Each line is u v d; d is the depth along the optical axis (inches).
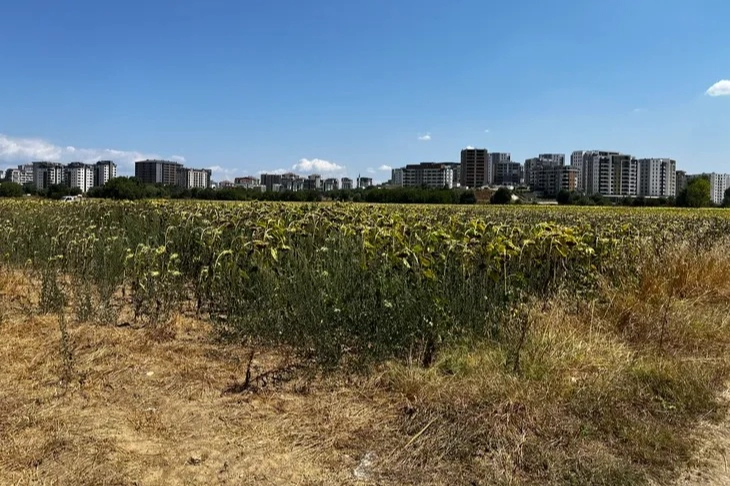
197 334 188.2
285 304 186.9
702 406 138.6
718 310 226.2
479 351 162.6
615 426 124.9
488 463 108.9
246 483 101.6
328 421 125.1
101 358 158.2
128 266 246.5
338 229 243.9
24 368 148.3
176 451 111.0
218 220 293.4
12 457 105.4
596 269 239.6
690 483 106.7
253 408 131.0
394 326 165.8
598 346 172.7
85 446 110.4
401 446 114.3
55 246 284.2
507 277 201.9
